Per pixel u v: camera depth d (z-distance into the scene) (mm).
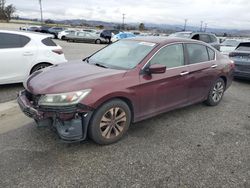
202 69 4801
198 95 4938
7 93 5965
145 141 3746
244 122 4664
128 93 3566
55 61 6734
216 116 4910
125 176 2902
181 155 3398
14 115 4582
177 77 4270
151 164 3158
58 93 3107
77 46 22000
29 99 3516
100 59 4434
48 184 2713
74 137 3213
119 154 3355
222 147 3670
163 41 4316
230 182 2873
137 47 4309
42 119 3176
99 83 3332
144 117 3994
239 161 3311
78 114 3178
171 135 3988
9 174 2844
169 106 4348
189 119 4691
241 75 7859
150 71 3742
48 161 3125
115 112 3539
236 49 8242
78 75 3531
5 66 5992
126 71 3695
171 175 2955
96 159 3215
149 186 2748
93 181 2795
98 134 3418
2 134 3795
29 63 6312
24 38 6316
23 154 3252
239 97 6379
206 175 2982
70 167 3025
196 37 12547
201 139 3898
